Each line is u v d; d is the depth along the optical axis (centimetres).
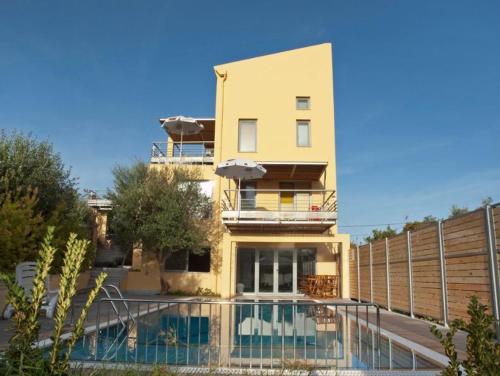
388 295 1360
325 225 1783
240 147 2059
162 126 2139
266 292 1928
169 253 1897
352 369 550
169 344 736
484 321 243
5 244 1138
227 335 922
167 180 1923
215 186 2028
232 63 2123
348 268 1778
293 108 2075
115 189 1944
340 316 1216
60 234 1380
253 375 506
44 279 271
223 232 1977
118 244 2003
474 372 245
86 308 278
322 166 1820
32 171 1560
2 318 921
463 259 896
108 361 572
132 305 1368
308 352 711
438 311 1009
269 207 1997
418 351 676
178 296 1859
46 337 693
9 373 253
